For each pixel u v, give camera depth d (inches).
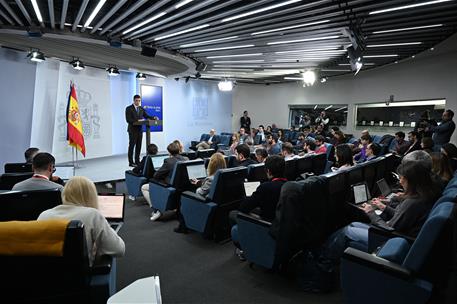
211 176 138.4
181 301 92.2
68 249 54.7
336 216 115.4
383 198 125.6
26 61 264.8
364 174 134.3
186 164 158.2
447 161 127.9
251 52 278.5
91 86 328.5
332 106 457.7
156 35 232.7
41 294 56.7
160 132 428.1
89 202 72.9
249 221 100.3
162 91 428.1
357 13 163.5
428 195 87.0
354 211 120.0
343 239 103.4
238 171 132.0
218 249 130.0
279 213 90.2
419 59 329.7
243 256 119.0
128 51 277.3
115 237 72.3
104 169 291.7
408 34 211.3
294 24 187.2
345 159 143.9
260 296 94.8
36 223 53.7
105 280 66.5
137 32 222.4
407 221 87.0
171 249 129.9
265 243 97.4
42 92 280.1
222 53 288.5
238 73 413.7
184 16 187.3
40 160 99.6
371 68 373.4
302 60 310.5
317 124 428.8
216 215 131.8
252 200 102.5
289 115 522.0
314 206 97.3
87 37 222.7
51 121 288.7
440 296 89.8
